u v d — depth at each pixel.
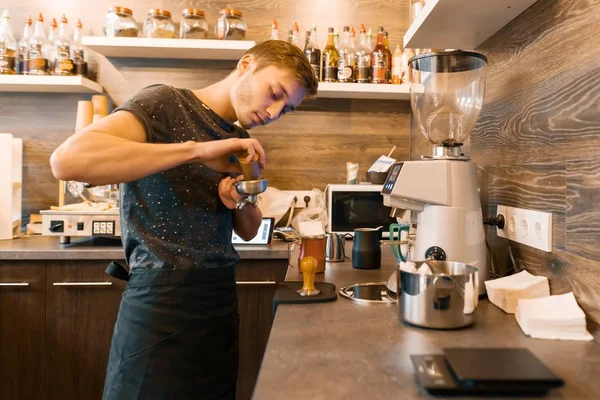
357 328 0.81
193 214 1.02
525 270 1.05
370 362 0.66
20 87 2.19
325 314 0.89
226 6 2.36
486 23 1.17
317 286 1.09
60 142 2.31
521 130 1.08
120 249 1.78
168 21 2.17
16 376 1.79
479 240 1.03
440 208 1.02
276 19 2.38
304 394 0.56
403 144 2.44
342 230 2.12
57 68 2.14
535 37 1.02
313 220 2.12
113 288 1.79
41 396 1.80
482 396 0.55
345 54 2.23
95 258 1.76
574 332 0.77
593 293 0.80
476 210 1.04
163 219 1.01
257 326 1.85
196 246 1.03
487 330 0.80
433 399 0.55
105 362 1.80
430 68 1.16
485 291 1.03
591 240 0.81
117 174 0.83
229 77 1.11
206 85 2.36
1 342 1.78
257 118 1.06
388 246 1.85
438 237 1.01
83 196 2.07
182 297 1.01
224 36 2.16
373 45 2.36
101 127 0.86
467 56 1.07
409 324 0.83
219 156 0.90
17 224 2.07
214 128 1.07
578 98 0.85
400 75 2.27
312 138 2.42
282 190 2.42
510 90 1.15
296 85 1.04
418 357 0.64
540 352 0.71
